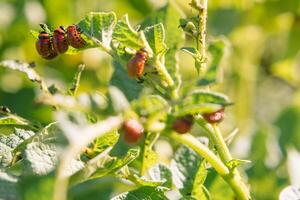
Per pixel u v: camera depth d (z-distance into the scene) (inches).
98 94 15.0
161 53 15.9
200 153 15.7
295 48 34.1
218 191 17.8
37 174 14.7
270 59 38.0
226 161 16.2
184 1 30.5
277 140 30.2
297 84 35.7
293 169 24.4
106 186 21.4
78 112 14.7
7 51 31.8
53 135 15.1
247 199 16.1
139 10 32.5
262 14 33.1
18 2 32.3
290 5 32.8
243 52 33.1
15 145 16.0
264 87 38.7
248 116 32.6
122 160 15.7
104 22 16.2
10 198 14.5
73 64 30.5
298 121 31.8
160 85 15.9
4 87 30.0
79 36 16.2
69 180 15.0
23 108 29.3
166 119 14.8
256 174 23.8
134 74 15.7
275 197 23.5
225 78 32.7
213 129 16.3
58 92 17.1
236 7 33.0
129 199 16.2
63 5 32.2
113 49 16.3
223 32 32.5
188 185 17.2
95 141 15.6
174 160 17.5
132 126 14.5
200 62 16.4
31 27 32.0
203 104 14.5
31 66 17.0
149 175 17.3
